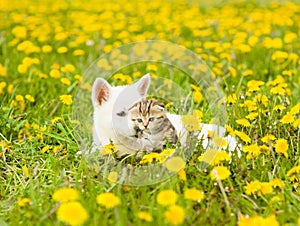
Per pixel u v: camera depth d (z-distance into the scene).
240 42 3.33
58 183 1.96
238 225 1.74
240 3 5.16
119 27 3.77
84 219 1.66
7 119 2.33
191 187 1.90
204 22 4.16
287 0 5.01
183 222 1.74
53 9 4.86
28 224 1.78
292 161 2.07
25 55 3.23
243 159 2.02
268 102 2.38
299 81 2.76
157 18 4.35
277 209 1.84
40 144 2.23
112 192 1.90
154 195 1.85
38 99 2.62
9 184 2.04
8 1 5.18
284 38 3.43
